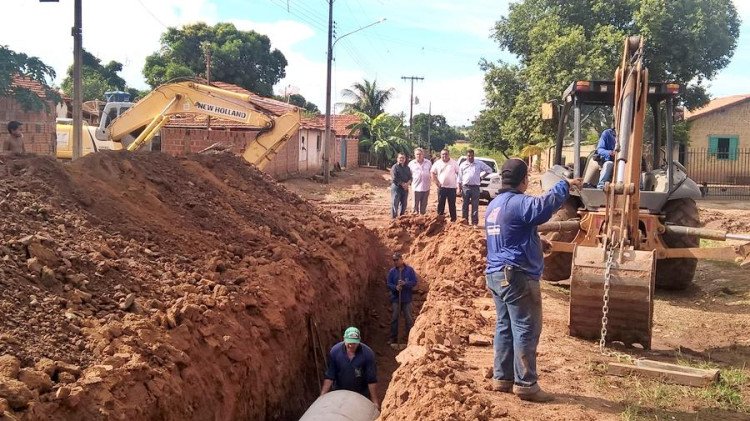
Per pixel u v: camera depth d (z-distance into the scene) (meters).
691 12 23.00
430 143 78.81
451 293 8.55
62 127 21.75
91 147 21.33
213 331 5.90
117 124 15.34
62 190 6.85
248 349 6.26
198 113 15.34
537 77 23.36
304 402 7.45
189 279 6.51
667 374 5.70
